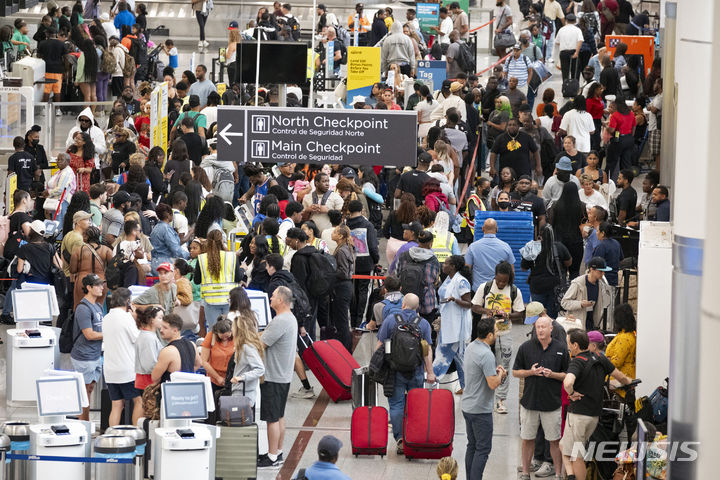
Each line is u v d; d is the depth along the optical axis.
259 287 40.50
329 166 53.34
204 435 29.80
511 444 35.62
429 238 40.09
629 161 62.50
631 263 42.03
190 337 38.53
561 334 32.97
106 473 29.69
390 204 55.88
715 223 17.03
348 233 41.41
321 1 105.44
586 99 63.47
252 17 103.56
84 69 73.88
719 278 16.92
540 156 57.97
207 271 38.66
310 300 40.56
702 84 26.67
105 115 68.94
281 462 34.06
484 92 68.38
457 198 56.69
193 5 95.38
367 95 70.69
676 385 22.61
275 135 35.91
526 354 32.50
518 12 104.62
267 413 33.69
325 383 38.53
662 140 46.84
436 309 40.31
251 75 61.94
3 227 47.06
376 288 45.53
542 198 50.56
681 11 27.98
